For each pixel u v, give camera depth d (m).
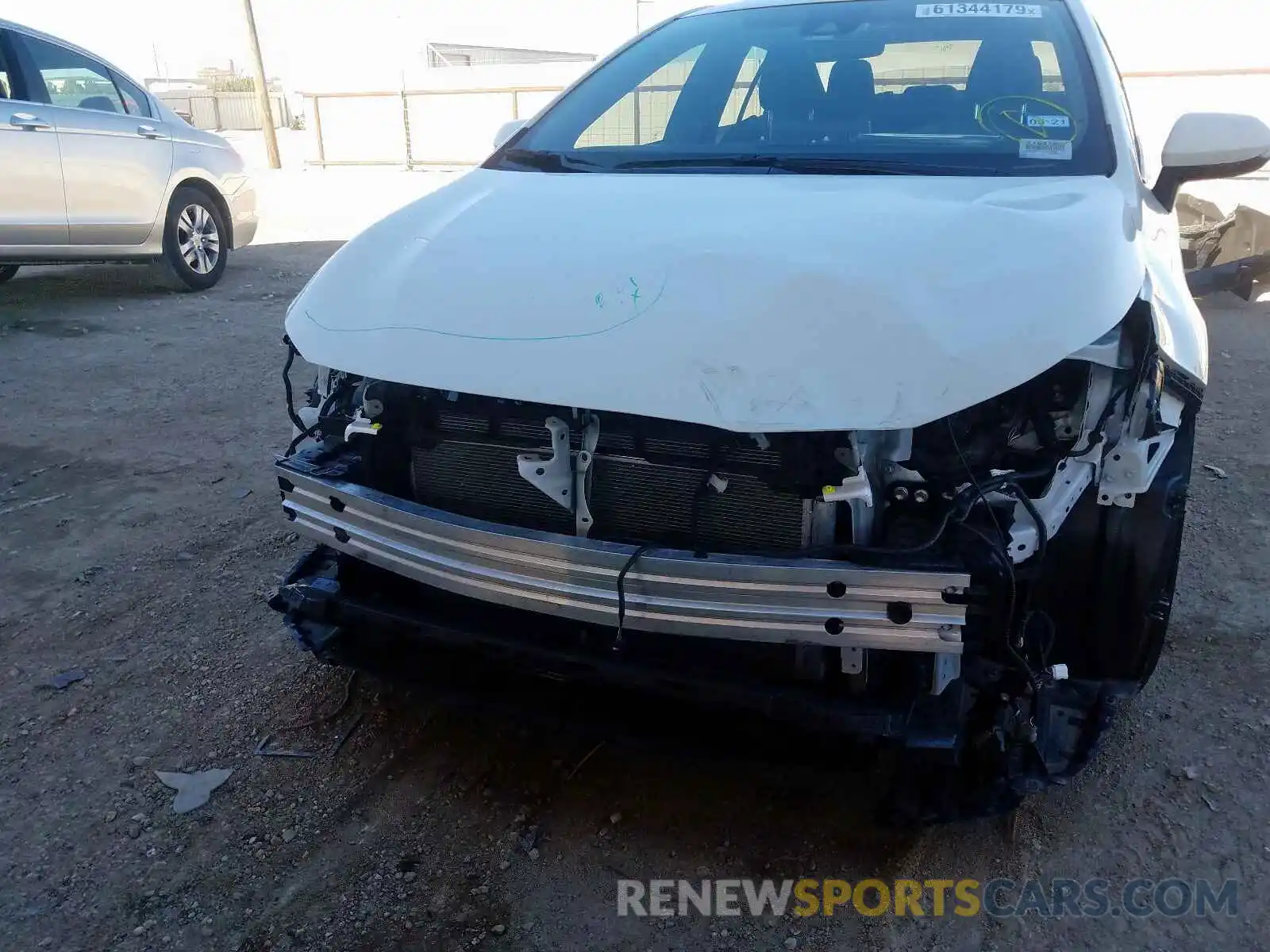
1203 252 8.01
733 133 3.02
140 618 3.36
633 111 3.25
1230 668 3.05
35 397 5.50
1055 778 2.31
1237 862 2.35
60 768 2.66
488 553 2.18
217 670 3.08
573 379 2.04
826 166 2.76
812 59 3.21
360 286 2.47
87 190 7.25
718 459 2.10
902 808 2.27
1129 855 2.38
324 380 2.61
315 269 9.62
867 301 2.02
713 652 2.21
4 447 4.79
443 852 2.40
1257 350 6.62
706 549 2.15
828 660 2.14
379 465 2.47
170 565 3.70
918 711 2.09
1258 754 2.69
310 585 2.57
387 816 2.51
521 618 2.36
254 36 23.83
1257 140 2.78
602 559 2.07
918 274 2.09
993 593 2.02
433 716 2.88
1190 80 16.73
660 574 2.04
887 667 2.11
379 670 2.57
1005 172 2.66
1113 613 2.46
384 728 2.83
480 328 2.20
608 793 2.59
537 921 2.21
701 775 2.64
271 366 6.18
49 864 2.34
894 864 2.36
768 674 2.17
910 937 2.17
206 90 49.47
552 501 2.29
